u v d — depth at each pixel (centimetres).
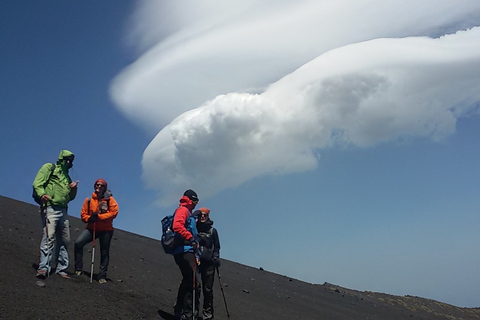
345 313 1889
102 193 1059
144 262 1609
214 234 1017
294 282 2592
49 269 931
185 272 883
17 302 755
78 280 991
